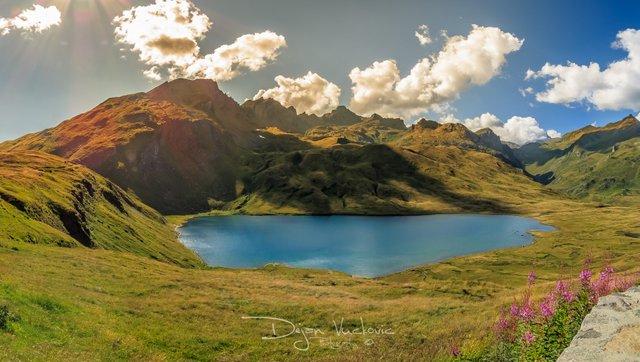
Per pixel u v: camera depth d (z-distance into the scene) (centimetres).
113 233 12400
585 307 1221
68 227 9625
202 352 3219
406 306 5069
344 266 15575
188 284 5969
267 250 18812
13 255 5075
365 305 5175
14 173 11656
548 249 17788
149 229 18912
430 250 18850
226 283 6600
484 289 7419
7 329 2245
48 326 2567
